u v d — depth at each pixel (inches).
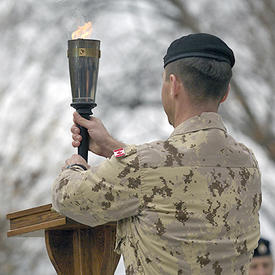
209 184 292.7
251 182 305.9
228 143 302.2
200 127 298.8
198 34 301.9
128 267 296.2
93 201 291.9
